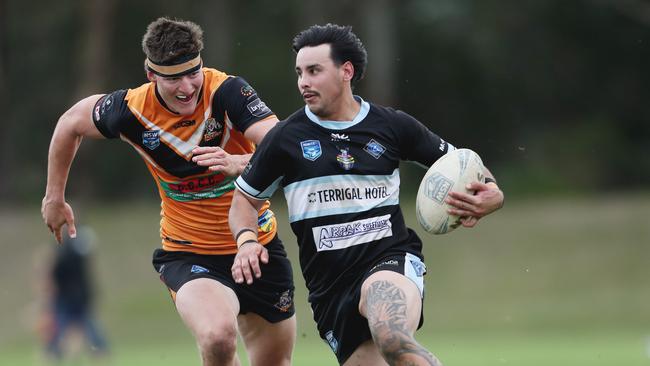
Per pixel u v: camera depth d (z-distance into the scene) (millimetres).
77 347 65125
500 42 140000
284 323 25844
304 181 21688
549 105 141875
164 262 25562
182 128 24031
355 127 21781
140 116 24078
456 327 78125
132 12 134125
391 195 21953
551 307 82562
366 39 122438
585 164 130125
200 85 23609
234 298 24500
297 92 136000
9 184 127062
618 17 137875
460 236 98312
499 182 127750
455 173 21906
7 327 83625
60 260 55250
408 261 21656
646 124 140500
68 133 24938
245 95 23906
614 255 92250
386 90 121938
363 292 21203
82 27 138625
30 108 141250
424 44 140125
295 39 21938
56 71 141500
